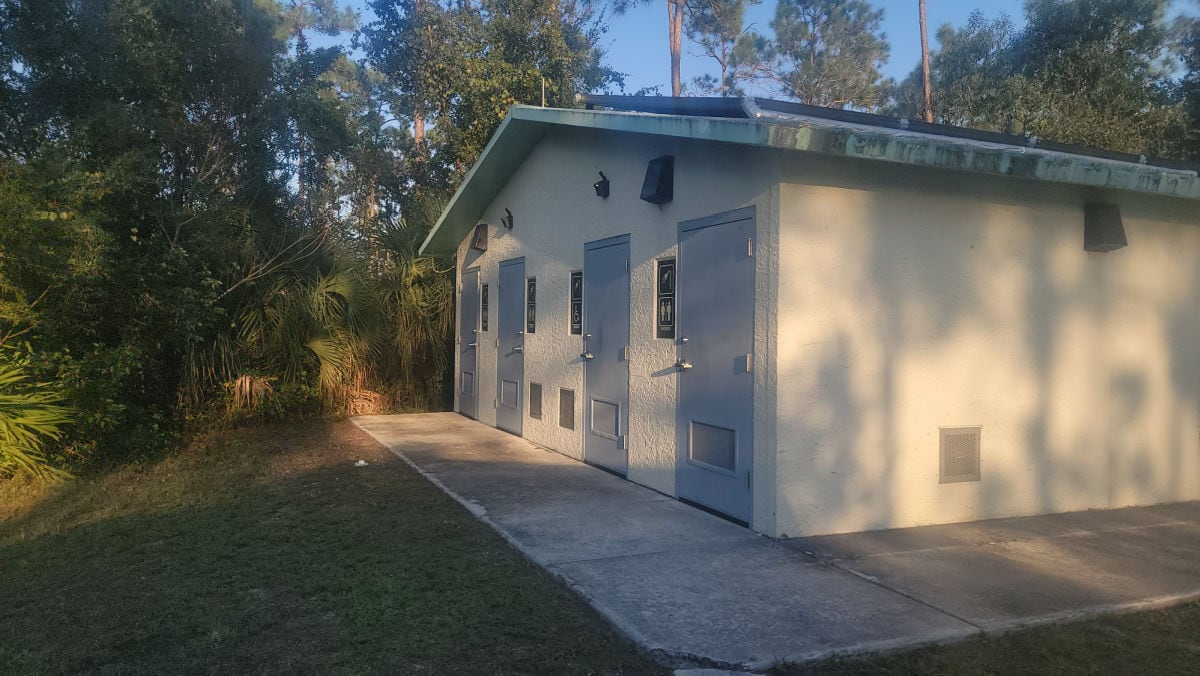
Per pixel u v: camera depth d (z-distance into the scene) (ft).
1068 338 22.88
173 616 14.61
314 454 31.78
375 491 24.86
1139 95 59.72
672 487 23.89
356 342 44.47
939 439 21.21
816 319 19.57
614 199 27.84
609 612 14.55
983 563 17.74
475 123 60.34
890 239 20.43
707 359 22.18
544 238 33.99
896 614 14.57
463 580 16.46
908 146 17.60
